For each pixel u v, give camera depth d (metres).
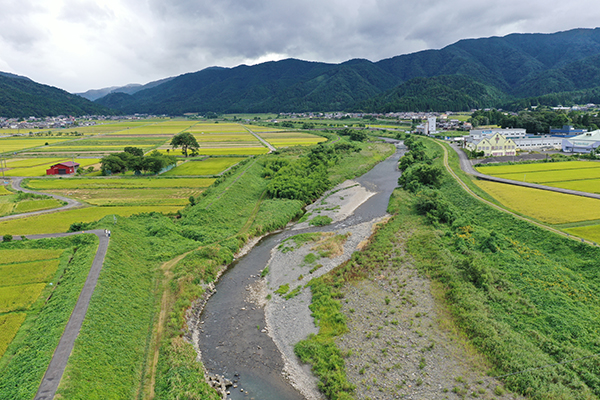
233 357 42.00
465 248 62.38
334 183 123.38
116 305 45.91
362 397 34.50
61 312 41.66
